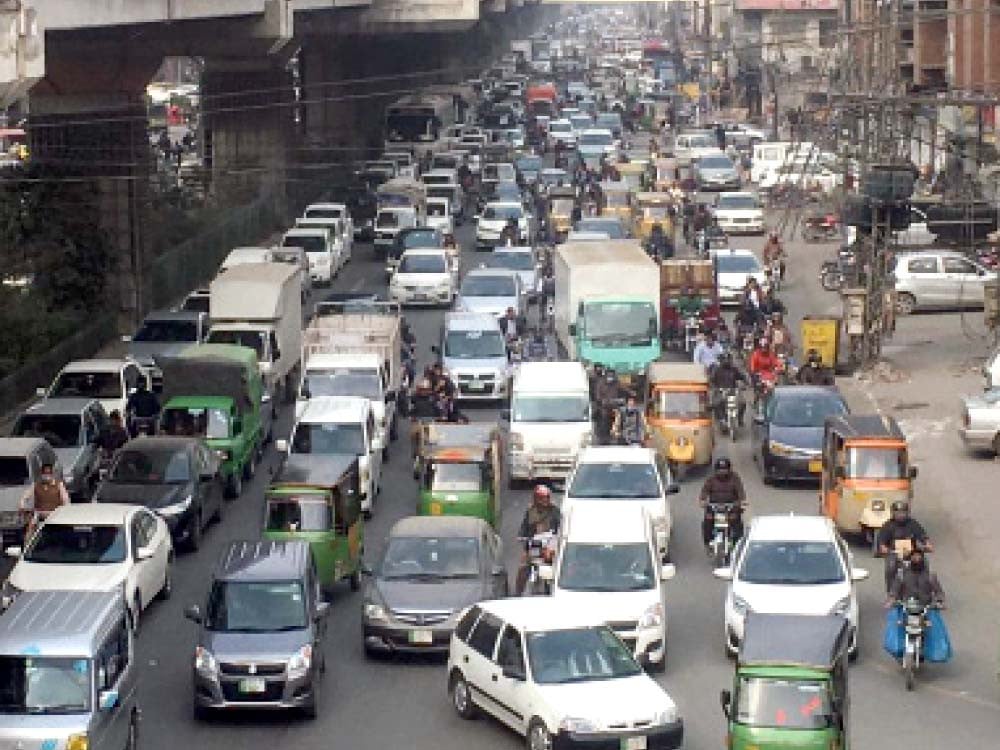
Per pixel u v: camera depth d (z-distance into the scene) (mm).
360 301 59906
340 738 28688
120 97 67812
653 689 27047
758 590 32500
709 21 190750
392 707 30219
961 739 28781
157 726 29344
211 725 29406
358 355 50250
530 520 36656
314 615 30344
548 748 26516
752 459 49031
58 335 60656
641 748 26219
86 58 64688
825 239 87312
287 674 29156
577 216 88062
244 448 46125
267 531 36469
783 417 46156
